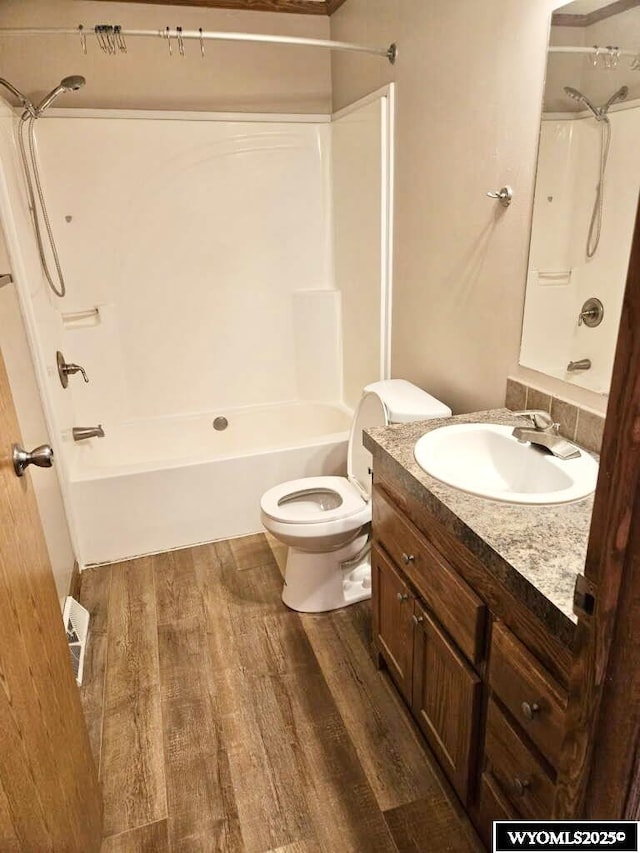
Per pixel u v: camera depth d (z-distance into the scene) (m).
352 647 1.97
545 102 1.44
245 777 1.51
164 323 3.02
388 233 2.44
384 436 1.58
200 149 2.80
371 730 1.64
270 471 2.65
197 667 1.90
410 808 1.42
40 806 0.95
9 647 0.89
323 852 1.33
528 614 0.98
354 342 2.99
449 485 1.26
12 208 2.07
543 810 1.00
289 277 3.15
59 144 2.61
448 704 1.33
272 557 2.52
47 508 1.99
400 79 2.17
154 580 2.37
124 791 1.48
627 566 0.52
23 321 2.10
